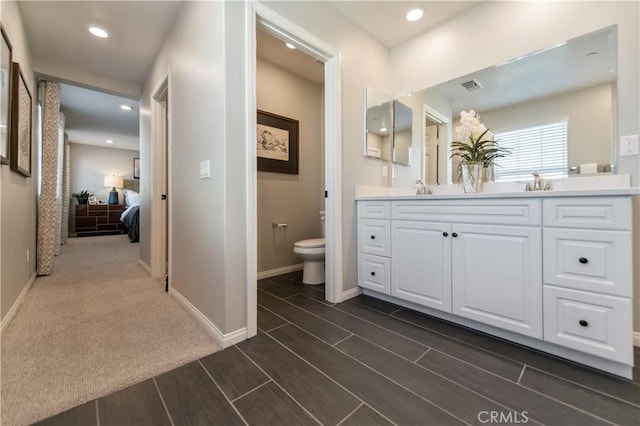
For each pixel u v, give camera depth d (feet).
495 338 5.12
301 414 3.30
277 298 7.43
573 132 5.53
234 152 5.02
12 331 5.40
